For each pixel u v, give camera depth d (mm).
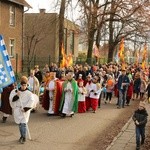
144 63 33781
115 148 10547
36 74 20344
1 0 32188
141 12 39906
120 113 17531
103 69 24906
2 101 13531
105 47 56875
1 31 32562
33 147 10500
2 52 10938
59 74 21094
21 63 36219
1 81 10867
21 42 36406
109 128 13703
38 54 45719
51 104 15641
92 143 11320
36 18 43969
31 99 10734
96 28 38188
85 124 14234
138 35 45406
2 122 13672
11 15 34469
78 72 21922
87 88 17578
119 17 40000
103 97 22609
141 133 10812
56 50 45562
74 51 53750
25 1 36812
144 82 23375
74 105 15586
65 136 12031
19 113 10812
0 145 10555
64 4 31875
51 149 10406
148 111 17625
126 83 19344
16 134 11875
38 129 12875
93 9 36062
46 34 42406
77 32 38688
